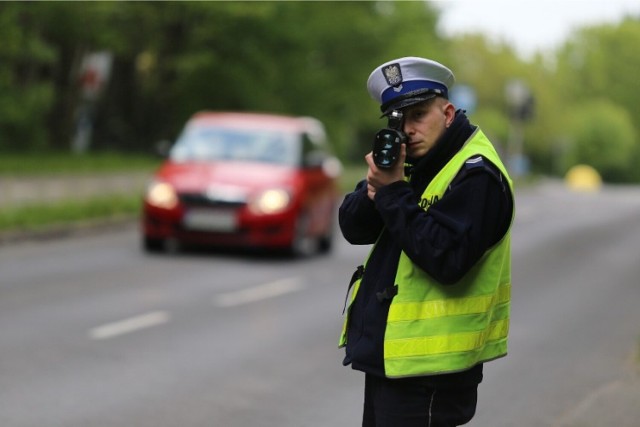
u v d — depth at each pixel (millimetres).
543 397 18938
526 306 30219
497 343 10102
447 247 9430
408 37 122188
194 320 25797
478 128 10016
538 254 44656
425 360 9680
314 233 40562
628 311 29828
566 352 23359
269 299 29531
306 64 107875
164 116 105312
